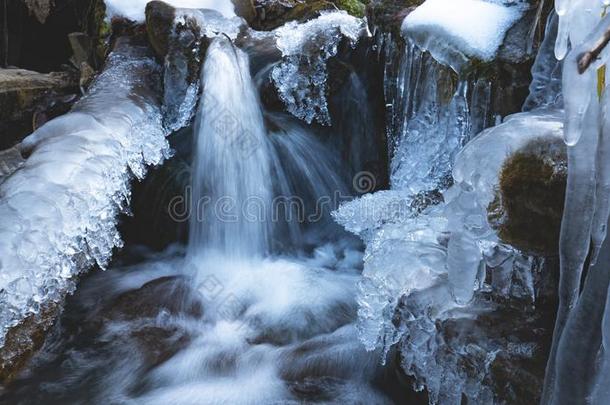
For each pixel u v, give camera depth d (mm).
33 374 2814
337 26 4523
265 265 4105
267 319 3406
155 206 4176
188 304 3525
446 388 2379
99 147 3248
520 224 2070
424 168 3646
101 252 3127
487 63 3049
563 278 1794
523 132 2094
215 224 4258
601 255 1652
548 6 2863
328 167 4465
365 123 4371
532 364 2080
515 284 2391
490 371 2162
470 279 2260
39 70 7688
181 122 4316
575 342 1705
